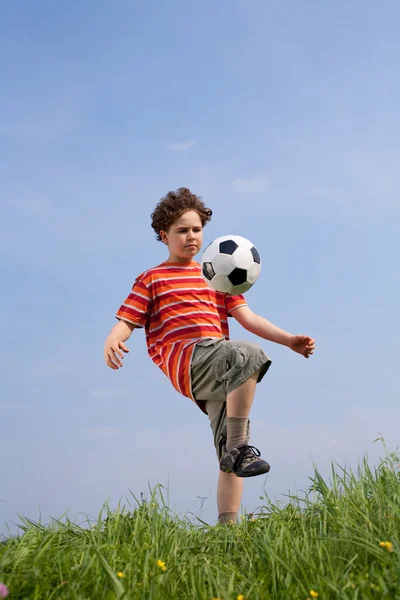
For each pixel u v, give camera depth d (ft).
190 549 11.39
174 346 14.42
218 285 14.23
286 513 12.75
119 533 11.32
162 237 15.85
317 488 13.19
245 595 8.52
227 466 13.11
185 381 13.98
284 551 10.18
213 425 14.16
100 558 8.68
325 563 9.23
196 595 8.66
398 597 7.64
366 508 11.03
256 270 14.28
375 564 9.04
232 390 13.28
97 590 8.50
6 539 11.19
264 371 13.64
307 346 14.65
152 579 8.94
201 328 14.60
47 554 9.86
